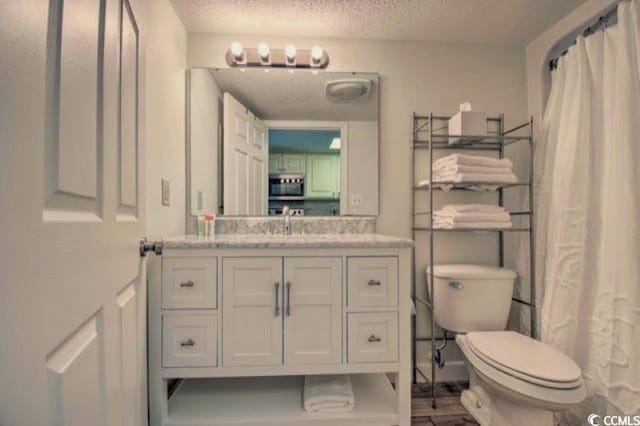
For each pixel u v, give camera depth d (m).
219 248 1.36
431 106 2.04
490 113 2.07
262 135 1.97
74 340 0.54
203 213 1.92
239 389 1.59
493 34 1.96
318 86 1.99
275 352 1.38
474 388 1.71
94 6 0.62
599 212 1.51
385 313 1.41
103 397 0.66
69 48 0.52
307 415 1.40
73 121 0.53
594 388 1.47
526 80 2.06
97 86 0.63
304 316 1.39
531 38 2.00
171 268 1.35
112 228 0.72
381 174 2.02
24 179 0.41
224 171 1.94
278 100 1.98
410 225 2.02
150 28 1.40
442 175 1.84
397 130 2.03
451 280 1.76
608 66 1.47
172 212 1.69
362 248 1.40
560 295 1.61
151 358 1.35
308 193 1.99
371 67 2.02
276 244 1.36
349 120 2.00
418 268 2.02
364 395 1.56
